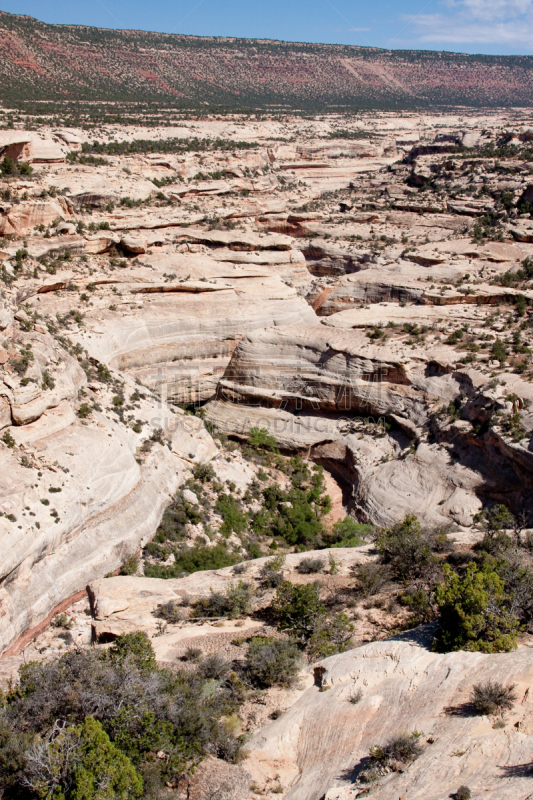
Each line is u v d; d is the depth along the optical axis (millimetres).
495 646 16766
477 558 26031
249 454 45719
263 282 55281
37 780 14688
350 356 46438
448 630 17688
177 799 14922
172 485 35375
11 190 51062
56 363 33000
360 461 43719
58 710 17172
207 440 41781
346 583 25703
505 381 40562
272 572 26703
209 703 17844
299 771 15180
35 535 24516
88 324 45156
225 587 25875
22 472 26578
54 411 30453
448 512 36875
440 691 15305
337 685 17250
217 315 51500
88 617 25000
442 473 39000
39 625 23969
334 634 20969
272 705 17781
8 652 22406
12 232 49906
